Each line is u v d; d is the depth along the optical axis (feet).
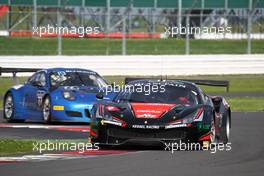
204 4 441.68
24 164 115.55
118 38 557.33
